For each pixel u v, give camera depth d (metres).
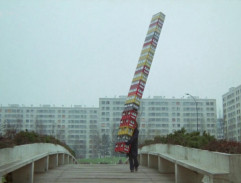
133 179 12.32
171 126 113.56
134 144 14.88
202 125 95.75
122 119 21.81
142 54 23.53
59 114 118.31
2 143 9.10
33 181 11.52
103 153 101.88
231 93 106.19
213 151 8.45
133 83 22.75
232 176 7.00
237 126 100.38
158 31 23.97
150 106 114.44
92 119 118.44
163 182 11.59
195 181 10.64
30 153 11.96
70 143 116.94
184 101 115.19
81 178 12.45
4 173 7.40
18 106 116.94
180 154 11.74
